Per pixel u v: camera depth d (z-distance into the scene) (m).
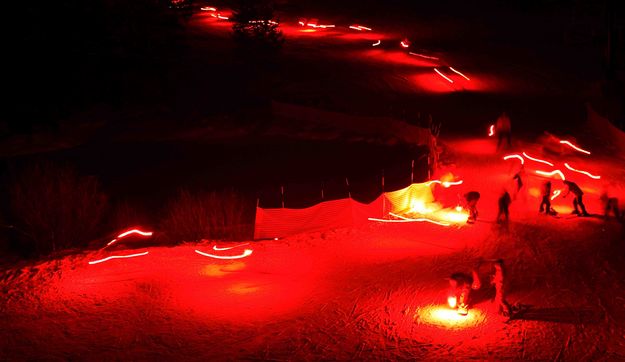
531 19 71.38
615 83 41.47
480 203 22.08
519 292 14.54
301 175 28.28
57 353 11.87
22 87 40.47
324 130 35.94
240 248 18.02
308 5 77.38
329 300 14.18
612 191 23.94
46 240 20.17
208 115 39.22
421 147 30.20
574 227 19.42
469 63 51.84
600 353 11.53
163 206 25.02
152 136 36.12
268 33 51.72
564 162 28.11
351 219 19.94
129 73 42.03
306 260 16.95
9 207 23.56
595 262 16.47
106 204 23.23
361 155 31.00
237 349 11.94
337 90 43.66
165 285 15.24
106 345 12.19
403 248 17.73
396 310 13.55
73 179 23.08
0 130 37.22
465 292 13.14
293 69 48.53
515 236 18.62
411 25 68.62
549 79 47.06
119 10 41.53
